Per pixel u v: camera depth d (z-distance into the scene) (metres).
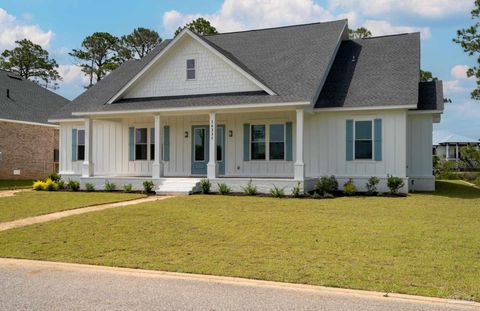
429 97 19.28
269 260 7.34
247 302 5.44
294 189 16.28
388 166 17.67
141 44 52.31
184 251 8.06
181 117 21.42
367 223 10.53
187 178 18.72
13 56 51.59
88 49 52.16
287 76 18.78
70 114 22.77
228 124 20.42
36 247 8.53
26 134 28.95
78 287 6.11
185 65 19.86
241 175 20.14
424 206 13.48
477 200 15.09
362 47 21.94
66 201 15.45
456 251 7.80
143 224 10.59
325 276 6.41
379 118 17.80
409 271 6.61
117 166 22.72
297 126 16.83
